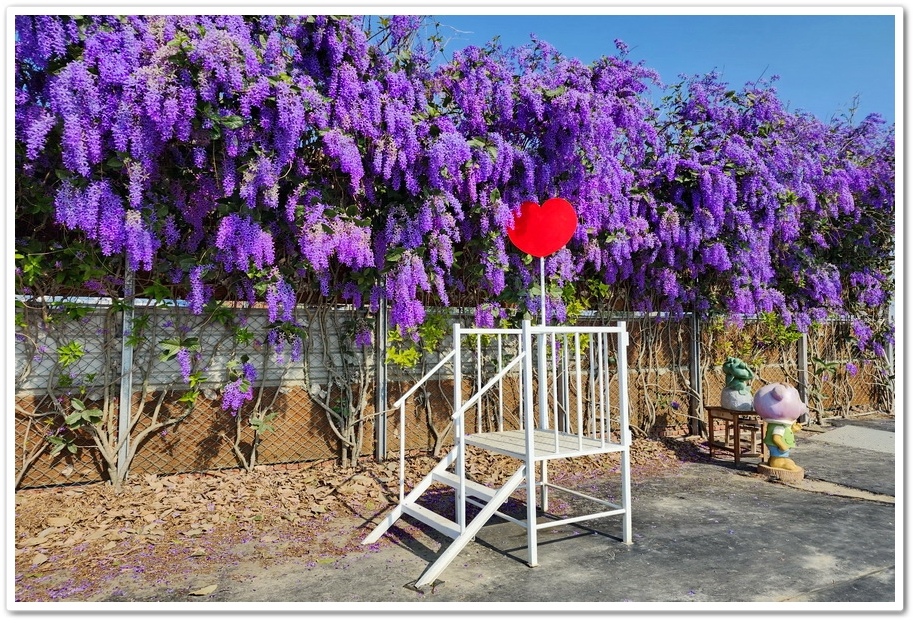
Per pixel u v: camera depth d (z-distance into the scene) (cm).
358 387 499
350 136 389
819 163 661
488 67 457
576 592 285
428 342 511
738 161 587
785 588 291
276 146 361
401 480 369
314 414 483
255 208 384
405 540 356
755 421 549
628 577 303
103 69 307
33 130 306
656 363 655
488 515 315
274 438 467
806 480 509
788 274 743
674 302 650
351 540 353
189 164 383
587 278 598
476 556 332
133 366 415
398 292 436
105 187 335
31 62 314
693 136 616
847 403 830
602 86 491
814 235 730
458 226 482
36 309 383
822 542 356
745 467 551
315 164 433
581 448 353
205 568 309
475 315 515
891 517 405
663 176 591
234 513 382
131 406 415
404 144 412
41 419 388
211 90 328
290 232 419
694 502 439
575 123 455
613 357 625
